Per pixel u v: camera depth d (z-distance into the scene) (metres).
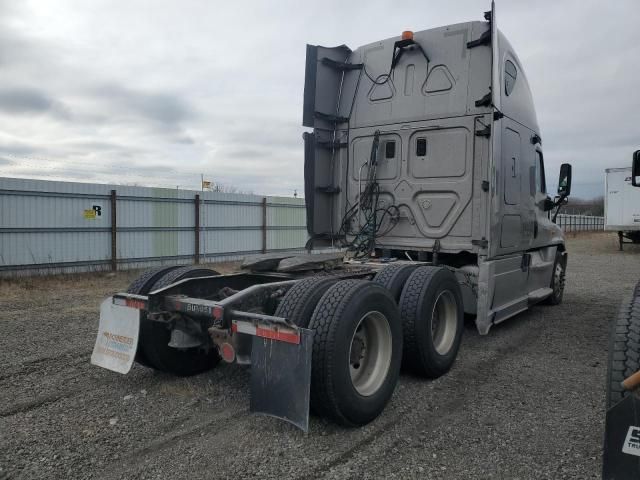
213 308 3.60
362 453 3.20
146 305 3.98
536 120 7.12
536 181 7.12
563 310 8.19
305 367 3.17
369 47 6.49
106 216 15.24
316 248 6.59
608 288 10.98
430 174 5.97
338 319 3.38
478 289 5.44
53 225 14.08
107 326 4.23
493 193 5.51
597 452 3.23
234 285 4.88
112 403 4.02
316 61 6.39
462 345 5.94
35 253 13.77
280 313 3.59
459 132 5.77
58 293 10.41
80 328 6.84
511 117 6.09
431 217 5.98
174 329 4.10
